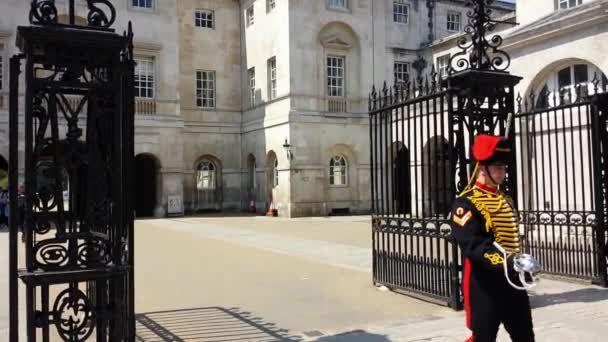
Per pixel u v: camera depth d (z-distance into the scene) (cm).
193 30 3406
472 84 778
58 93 477
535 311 744
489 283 412
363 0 3178
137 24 3003
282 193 2994
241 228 2225
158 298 895
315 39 3031
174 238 1866
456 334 640
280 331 682
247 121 3425
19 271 473
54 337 663
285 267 1187
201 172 3409
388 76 3238
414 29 3347
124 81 509
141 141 2969
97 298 491
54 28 454
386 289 912
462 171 775
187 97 3362
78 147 475
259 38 3284
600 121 938
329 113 3030
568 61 1619
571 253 1003
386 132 927
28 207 454
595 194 932
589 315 721
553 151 1515
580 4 1638
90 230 480
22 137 2456
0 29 2678
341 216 2956
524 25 1761
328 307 805
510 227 423
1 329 716
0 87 2672
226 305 835
